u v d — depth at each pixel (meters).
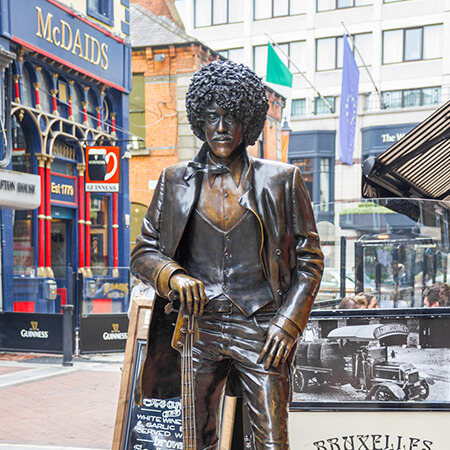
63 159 13.89
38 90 13.08
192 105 2.23
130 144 16.36
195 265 2.29
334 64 30.36
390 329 3.26
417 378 3.23
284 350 2.12
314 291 2.23
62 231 14.34
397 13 29.31
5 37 11.96
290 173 2.25
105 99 15.98
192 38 22.27
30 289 12.12
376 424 3.23
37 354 10.25
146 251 2.34
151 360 2.32
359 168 29.45
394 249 3.77
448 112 4.90
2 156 11.19
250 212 2.22
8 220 11.83
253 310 2.20
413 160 5.94
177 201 2.27
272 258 2.19
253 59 31.28
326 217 3.83
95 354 10.13
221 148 2.19
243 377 2.23
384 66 29.64
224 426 3.23
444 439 3.19
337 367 3.28
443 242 3.73
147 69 22.78
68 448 5.05
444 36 28.81
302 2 30.58
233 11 31.30
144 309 3.92
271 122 27.09
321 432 3.25
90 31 14.82
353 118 17.62
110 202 15.76
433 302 3.73
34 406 6.59
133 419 3.79
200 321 2.27
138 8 23.75
